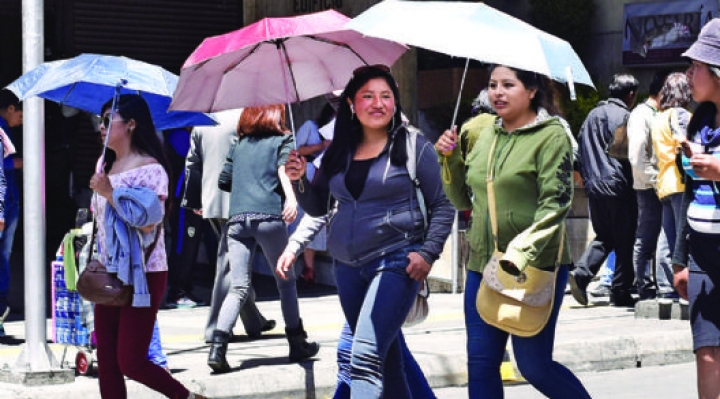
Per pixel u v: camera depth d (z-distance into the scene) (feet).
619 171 47.16
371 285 25.54
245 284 35.32
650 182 45.37
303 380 34.88
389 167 25.55
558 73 23.54
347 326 28.07
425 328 44.09
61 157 66.85
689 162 22.84
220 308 37.65
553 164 23.86
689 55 23.25
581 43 67.77
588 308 48.75
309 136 46.42
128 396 32.58
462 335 42.24
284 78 29.32
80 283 27.14
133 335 27.50
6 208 43.57
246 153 35.63
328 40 28.89
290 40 28.86
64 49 67.36
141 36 68.49
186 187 40.60
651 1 65.98
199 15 69.26
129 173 27.27
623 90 47.78
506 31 23.86
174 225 51.72
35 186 33.35
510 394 35.32
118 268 26.96
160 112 32.94
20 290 57.00
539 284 23.98
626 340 40.32
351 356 25.94
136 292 27.02
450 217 25.77
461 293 54.80
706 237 23.54
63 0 67.21
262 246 35.55
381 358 25.30
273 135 35.63
